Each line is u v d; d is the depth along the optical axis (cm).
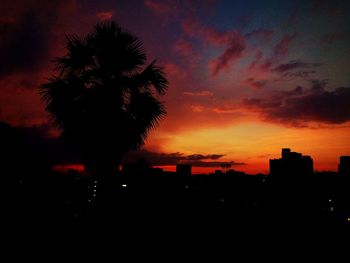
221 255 886
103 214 1016
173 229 1157
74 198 1312
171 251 922
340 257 851
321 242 983
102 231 1004
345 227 1120
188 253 905
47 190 1356
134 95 1065
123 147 1027
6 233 1015
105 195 1016
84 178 1402
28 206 1235
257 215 1390
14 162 1422
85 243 957
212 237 1072
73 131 1002
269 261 836
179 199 1559
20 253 864
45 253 870
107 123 998
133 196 1432
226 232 1134
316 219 1257
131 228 1096
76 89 1025
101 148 1006
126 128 1008
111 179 1023
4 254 850
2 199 1235
